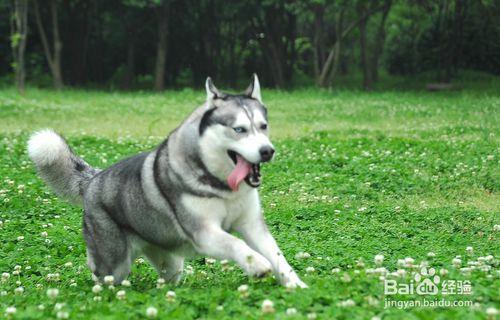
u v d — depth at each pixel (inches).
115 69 1936.5
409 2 1640.0
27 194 413.1
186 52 1827.0
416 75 1851.6
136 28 1695.4
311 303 196.2
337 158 516.4
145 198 241.8
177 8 1721.2
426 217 359.9
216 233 224.8
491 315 176.9
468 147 555.8
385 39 1962.4
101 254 258.2
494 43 1770.4
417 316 184.4
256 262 214.2
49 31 1833.2
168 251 252.1
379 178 451.8
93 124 812.6
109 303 210.5
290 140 639.8
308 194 424.2
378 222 355.9
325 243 314.7
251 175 224.1
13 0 1616.6
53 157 269.9
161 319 188.2
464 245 312.0
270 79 1833.2
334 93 1381.6
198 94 1371.8
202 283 244.7
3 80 1824.6
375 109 981.2
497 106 979.9
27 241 331.3
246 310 192.9
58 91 1440.7
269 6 1594.5
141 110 981.2
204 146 226.5
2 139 643.5
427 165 491.2
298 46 1939.0
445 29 1727.4
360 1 1485.0
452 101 1120.8
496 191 433.4
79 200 275.3
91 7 1737.2
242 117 223.0
